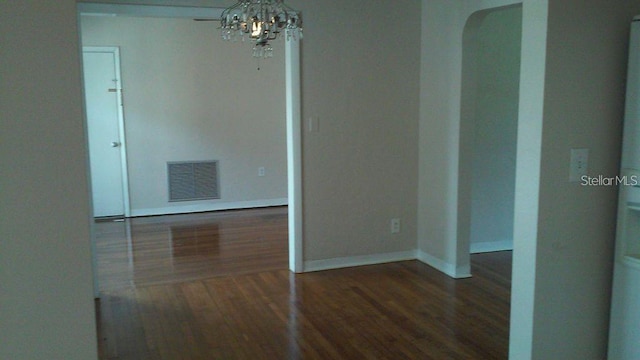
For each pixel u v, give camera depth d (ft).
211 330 11.05
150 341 10.54
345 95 14.67
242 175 23.88
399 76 15.14
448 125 14.17
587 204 7.19
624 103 7.14
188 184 23.09
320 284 13.87
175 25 22.02
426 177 15.34
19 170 4.00
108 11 12.55
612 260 7.44
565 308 7.29
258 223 21.07
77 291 4.24
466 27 13.26
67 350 4.29
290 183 14.66
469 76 13.60
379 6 14.67
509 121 16.30
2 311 4.10
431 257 15.35
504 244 16.90
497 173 16.47
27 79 3.94
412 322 11.39
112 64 21.50
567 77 6.82
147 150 22.35
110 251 17.24
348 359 9.73
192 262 15.94
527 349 7.25
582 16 6.79
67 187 4.12
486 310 12.03
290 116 14.26
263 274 14.74
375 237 15.57
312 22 14.07
